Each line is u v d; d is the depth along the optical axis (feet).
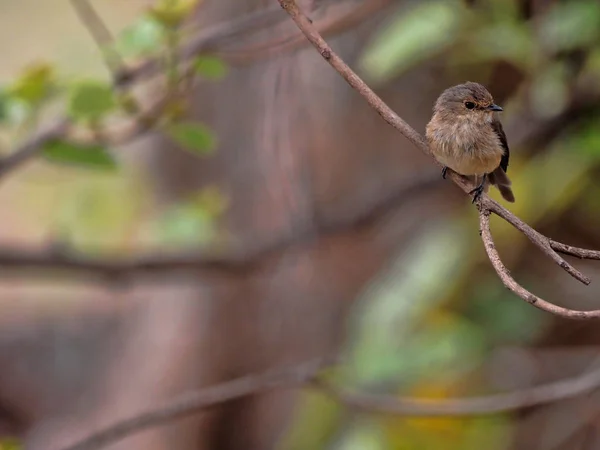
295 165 36.81
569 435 36.42
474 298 36.50
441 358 32.04
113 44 26.73
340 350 36.42
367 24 35.60
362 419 35.27
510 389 37.19
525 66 32.14
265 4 30.60
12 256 35.12
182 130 26.91
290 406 41.65
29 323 58.85
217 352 41.86
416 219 38.52
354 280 39.04
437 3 31.81
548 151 34.50
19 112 27.35
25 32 63.57
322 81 36.40
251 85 38.19
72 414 55.16
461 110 25.86
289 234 37.50
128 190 46.65
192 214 35.78
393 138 37.37
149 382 43.45
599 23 29.89
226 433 42.93
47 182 57.06
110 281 36.96
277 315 40.60
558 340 37.86
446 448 35.83
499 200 34.76
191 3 25.31
